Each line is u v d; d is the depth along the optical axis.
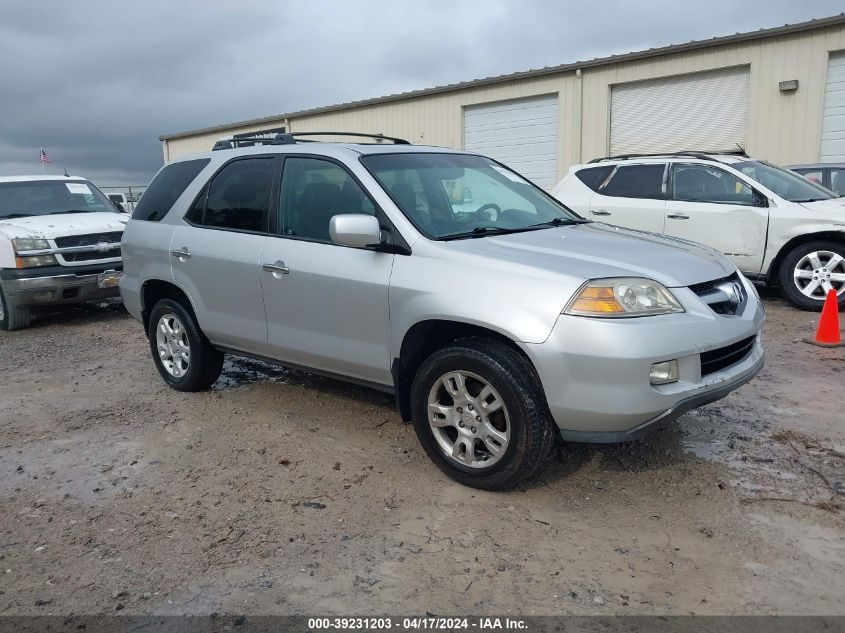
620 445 4.40
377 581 3.05
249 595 2.98
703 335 3.51
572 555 3.21
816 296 8.41
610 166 9.90
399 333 3.96
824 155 14.30
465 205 4.55
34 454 4.64
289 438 4.72
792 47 14.27
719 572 3.05
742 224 8.65
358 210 4.30
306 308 4.48
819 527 3.38
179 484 4.08
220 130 28.00
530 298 3.48
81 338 8.52
